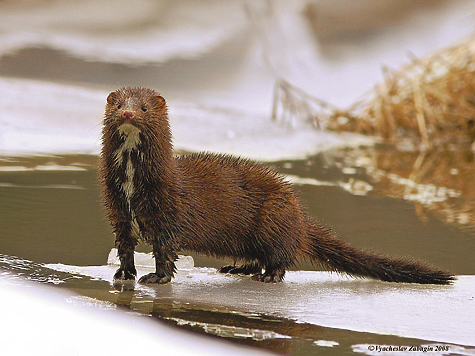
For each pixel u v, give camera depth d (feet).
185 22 123.85
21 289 34.22
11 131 73.97
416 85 95.40
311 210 56.24
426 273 42.19
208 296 37.11
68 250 42.80
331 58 118.83
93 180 60.54
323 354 28.81
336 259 43.75
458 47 100.37
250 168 43.75
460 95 96.94
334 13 129.39
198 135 80.33
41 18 122.11
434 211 57.62
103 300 34.32
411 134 94.73
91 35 117.50
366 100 100.48
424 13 131.95
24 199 53.26
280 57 115.96
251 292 38.75
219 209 41.32
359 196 61.93
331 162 76.95
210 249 42.39
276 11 124.57
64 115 80.33
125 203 38.96
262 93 103.76
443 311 36.04
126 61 108.88
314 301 37.29
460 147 90.22
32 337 28.04
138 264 44.06
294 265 43.47
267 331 31.22
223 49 117.19
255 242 42.83
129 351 27.45
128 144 38.14
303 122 91.86
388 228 52.19
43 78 95.30
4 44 108.27
